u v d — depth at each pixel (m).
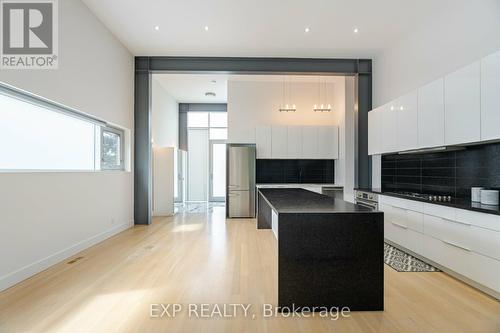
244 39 4.58
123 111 4.93
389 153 4.36
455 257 2.73
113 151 4.90
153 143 6.82
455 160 3.37
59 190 3.30
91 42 3.86
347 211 2.26
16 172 2.68
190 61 5.35
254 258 3.51
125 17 3.96
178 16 3.91
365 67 5.36
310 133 6.62
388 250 3.73
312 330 1.96
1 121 2.66
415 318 2.11
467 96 2.73
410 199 3.40
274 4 3.61
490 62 2.47
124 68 4.95
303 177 6.98
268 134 6.61
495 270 2.31
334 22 4.02
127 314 2.16
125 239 4.42
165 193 6.80
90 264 3.26
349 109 6.08
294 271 2.21
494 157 2.84
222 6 3.65
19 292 2.52
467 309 2.23
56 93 3.16
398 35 4.40
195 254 3.67
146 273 3.00
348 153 6.09
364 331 1.94
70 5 3.39
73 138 3.76
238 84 6.97
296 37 4.50
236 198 6.46
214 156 9.52
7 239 2.58
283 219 2.22
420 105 3.45
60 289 2.59
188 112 9.48
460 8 3.30
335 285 2.22
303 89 7.04
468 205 2.65
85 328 1.97
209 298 2.44
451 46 3.45
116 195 4.77
